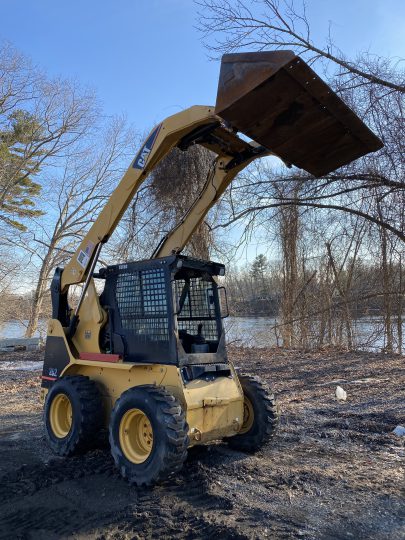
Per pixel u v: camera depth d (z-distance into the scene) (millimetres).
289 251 18141
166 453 4352
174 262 5234
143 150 5598
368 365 12484
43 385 6547
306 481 4672
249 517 3928
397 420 6918
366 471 4926
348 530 3686
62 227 28172
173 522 3906
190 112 5031
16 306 28922
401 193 10047
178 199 14203
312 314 15062
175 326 5074
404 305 15617
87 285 6145
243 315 21938
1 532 3838
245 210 12383
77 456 5602
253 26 11234
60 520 4012
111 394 5570
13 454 5848
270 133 4434
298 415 7434
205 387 5000
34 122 26781
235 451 5641
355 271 16656
